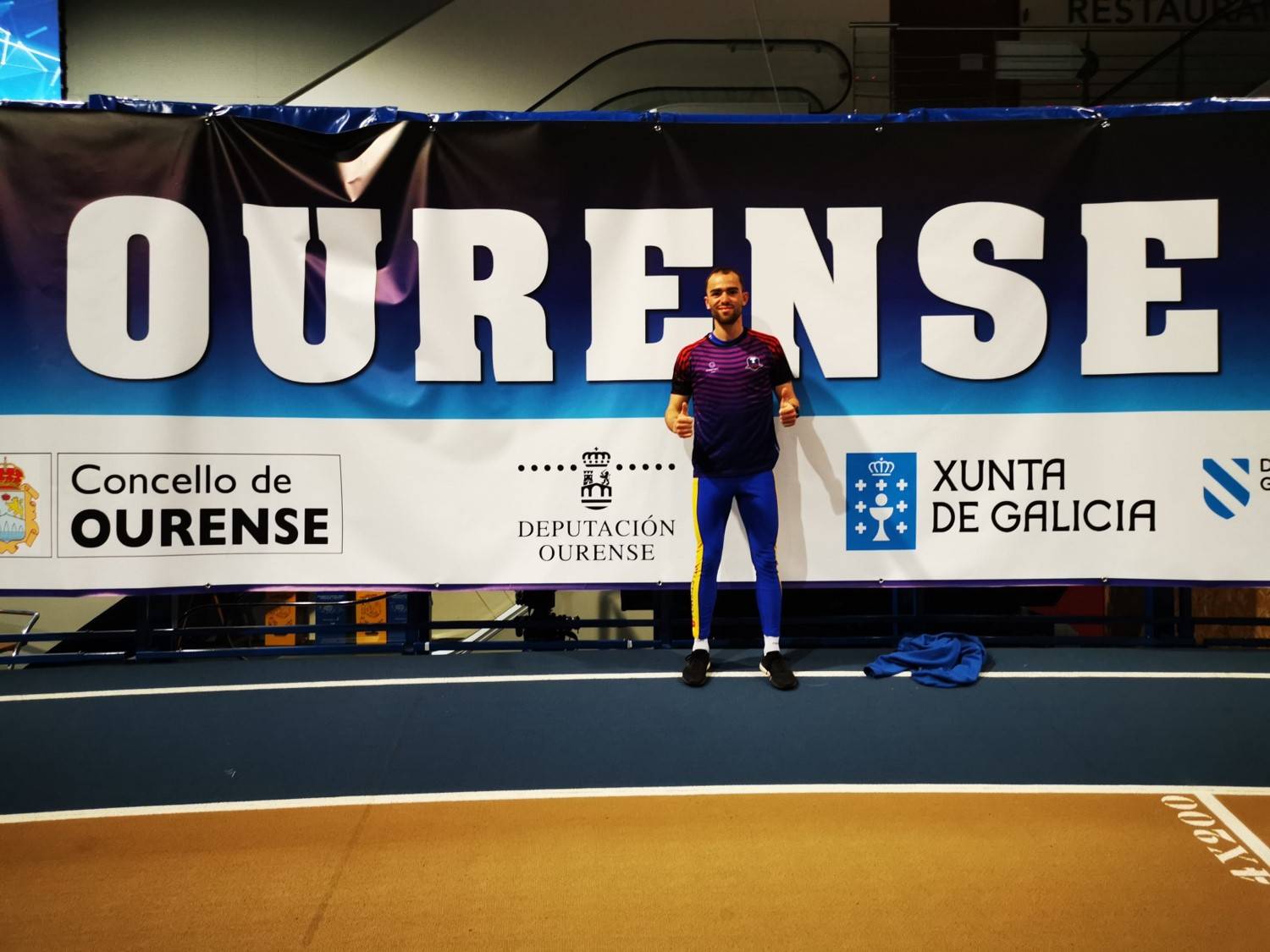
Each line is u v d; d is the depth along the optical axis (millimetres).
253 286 3902
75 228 3826
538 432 3979
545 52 6684
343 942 1968
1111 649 4117
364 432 3945
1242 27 6516
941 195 3941
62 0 6469
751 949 1934
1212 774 2789
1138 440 3939
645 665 3947
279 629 4109
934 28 6539
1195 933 1966
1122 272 3922
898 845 2363
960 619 4188
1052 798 2635
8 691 3619
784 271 3961
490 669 3898
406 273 3949
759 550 3682
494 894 2148
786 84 6770
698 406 3623
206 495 3904
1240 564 3932
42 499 3846
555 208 3943
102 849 2371
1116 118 3904
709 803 2619
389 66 6625
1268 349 3898
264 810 2594
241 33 6582
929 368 3967
